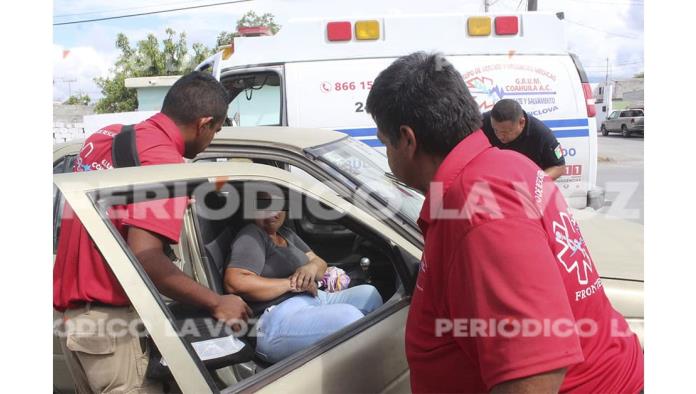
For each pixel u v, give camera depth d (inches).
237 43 196.2
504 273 42.4
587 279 50.1
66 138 411.5
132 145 75.7
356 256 92.0
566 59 199.2
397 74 51.3
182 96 80.0
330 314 72.8
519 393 41.9
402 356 68.8
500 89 195.5
